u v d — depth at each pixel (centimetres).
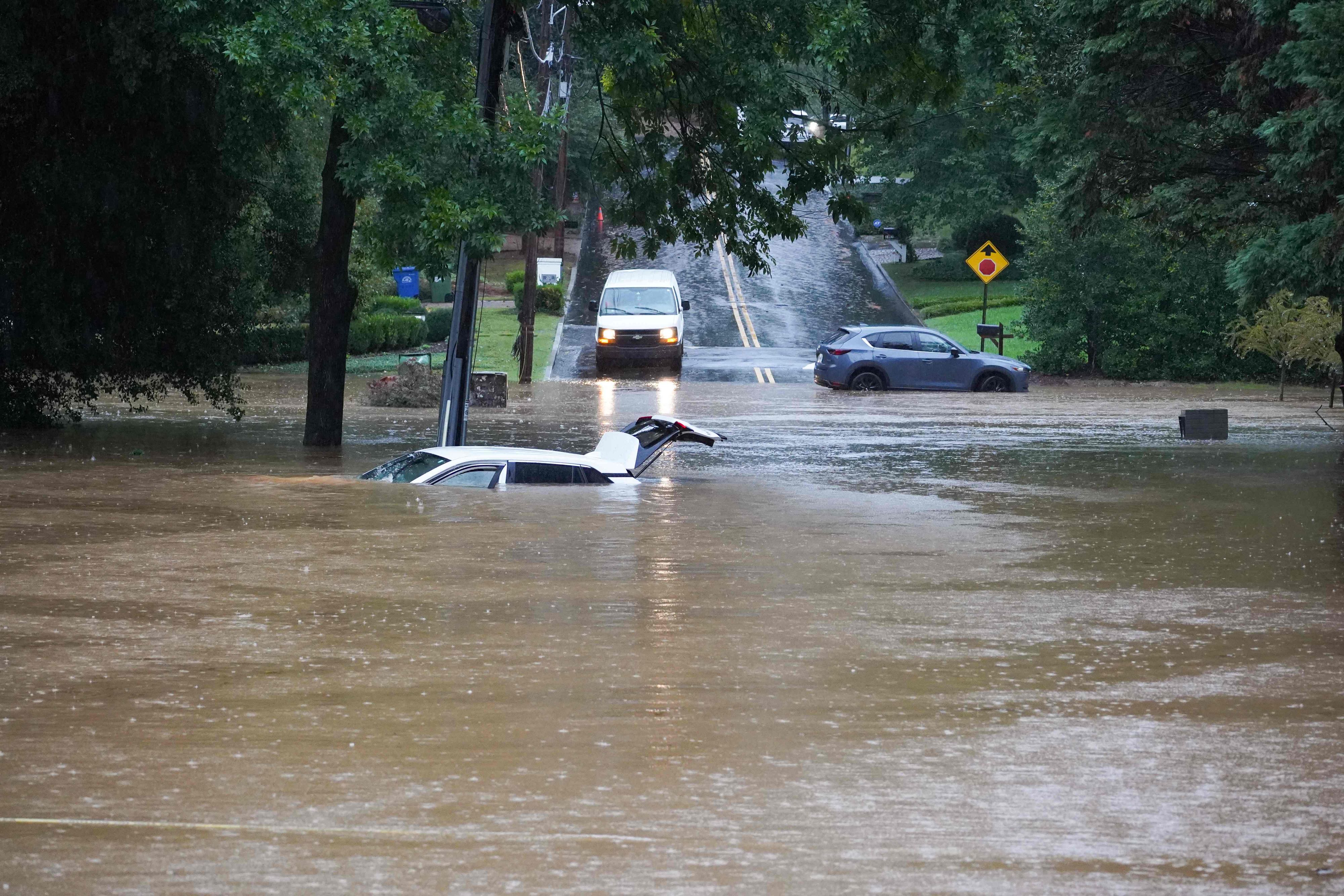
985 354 12150
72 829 1598
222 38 5597
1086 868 1503
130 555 3519
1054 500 5034
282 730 2014
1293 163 5100
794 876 1472
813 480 5566
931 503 4891
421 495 4684
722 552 3728
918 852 1549
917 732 2042
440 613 2873
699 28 7162
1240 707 2198
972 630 2783
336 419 6906
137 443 6694
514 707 2156
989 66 7375
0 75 6406
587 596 3086
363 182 5816
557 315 17950
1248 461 6581
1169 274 13900
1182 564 3641
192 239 7144
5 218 7031
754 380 13038
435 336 17050
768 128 6819
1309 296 5844
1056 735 2033
